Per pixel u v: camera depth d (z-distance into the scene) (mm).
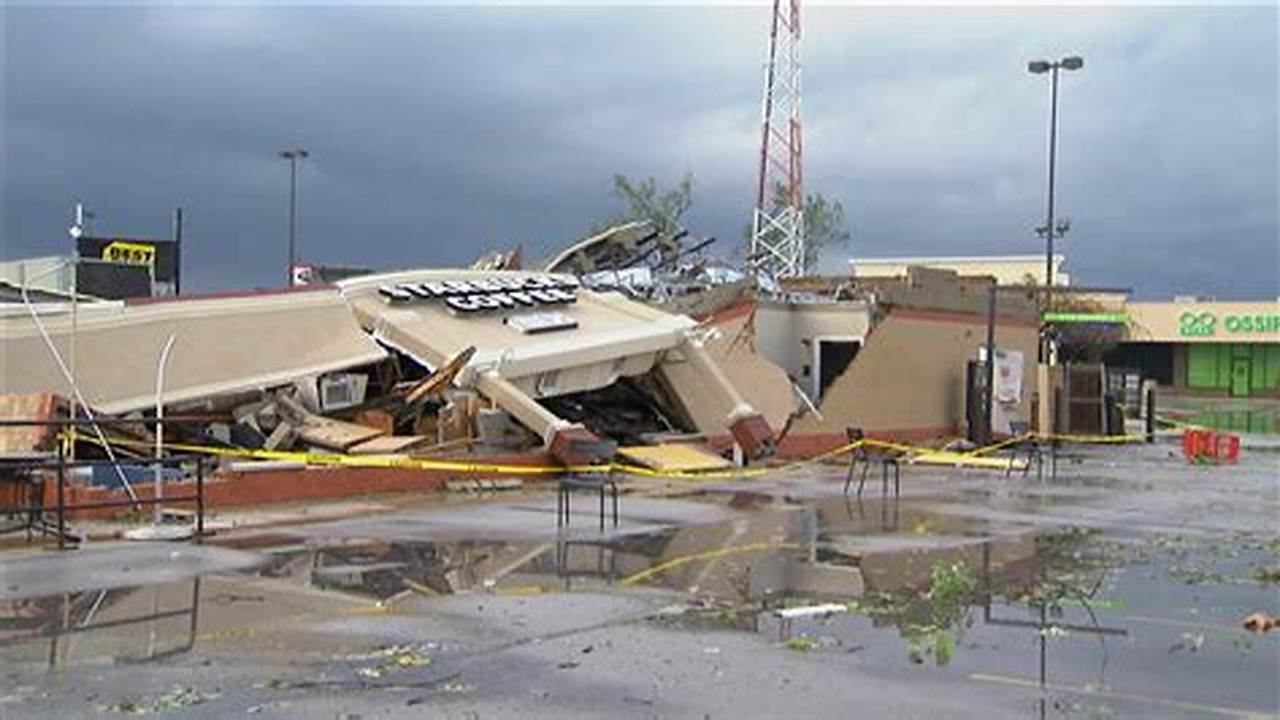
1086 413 39906
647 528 16312
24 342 20109
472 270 31047
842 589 12031
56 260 29688
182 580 11734
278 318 23844
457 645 9344
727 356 30312
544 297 28359
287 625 9906
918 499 20844
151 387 20844
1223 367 82062
